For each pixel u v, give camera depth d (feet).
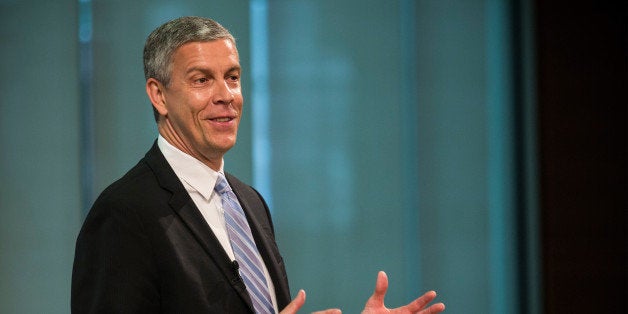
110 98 30.81
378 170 34.14
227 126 14.05
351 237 33.86
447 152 34.86
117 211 13.08
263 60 32.71
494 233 35.27
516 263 35.35
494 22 35.17
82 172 30.55
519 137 35.29
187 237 13.39
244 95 32.35
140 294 12.69
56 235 30.30
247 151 32.42
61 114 30.35
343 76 33.73
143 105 31.19
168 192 13.75
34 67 30.14
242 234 14.32
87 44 30.63
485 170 35.19
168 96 14.07
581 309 35.14
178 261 13.02
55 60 30.30
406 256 34.47
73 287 13.16
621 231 35.14
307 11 33.27
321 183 33.50
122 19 30.91
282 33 32.96
